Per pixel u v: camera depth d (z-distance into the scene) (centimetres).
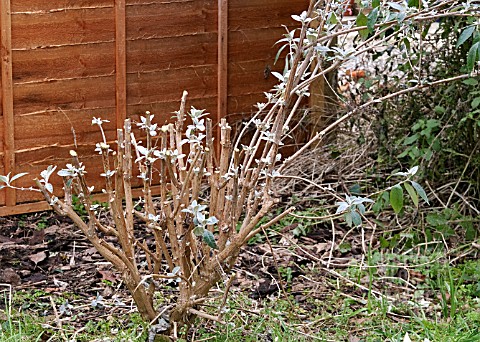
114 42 397
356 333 295
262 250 357
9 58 376
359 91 413
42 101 387
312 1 268
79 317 301
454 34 385
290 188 409
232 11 421
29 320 295
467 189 376
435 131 379
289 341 283
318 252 358
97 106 398
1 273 332
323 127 438
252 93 434
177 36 411
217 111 427
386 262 342
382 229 376
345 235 359
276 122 278
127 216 277
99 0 390
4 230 374
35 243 361
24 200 389
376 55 405
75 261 347
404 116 400
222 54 421
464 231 368
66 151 395
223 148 278
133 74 404
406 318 304
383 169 407
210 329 291
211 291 305
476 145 372
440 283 321
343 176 411
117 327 294
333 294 322
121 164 270
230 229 275
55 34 384
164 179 272
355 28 275
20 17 376
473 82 356
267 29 432
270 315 299
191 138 276
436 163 382
